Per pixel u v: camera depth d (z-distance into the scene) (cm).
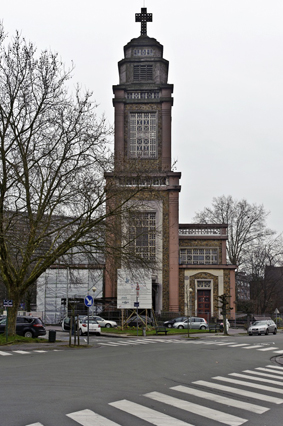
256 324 4228
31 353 1967
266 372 1476
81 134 2495
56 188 2458
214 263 5362
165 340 3061
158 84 5269
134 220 2578
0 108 2338
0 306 5931
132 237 2738
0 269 2547
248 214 6066
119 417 781
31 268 3017
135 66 5412
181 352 2080
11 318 2520
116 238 2552
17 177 2312
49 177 2552
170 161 5125
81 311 5094
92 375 1268
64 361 1620
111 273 2688
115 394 990
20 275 2505
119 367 1470
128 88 5288
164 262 4919
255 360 1844
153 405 890
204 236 5391
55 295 5238
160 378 1251
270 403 950
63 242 2489
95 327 3647
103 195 2480
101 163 2488
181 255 5397
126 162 2684
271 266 6500
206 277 5100
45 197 2417
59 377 1212
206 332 4197
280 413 854
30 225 2386
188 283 5081
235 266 5081
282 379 1320
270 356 2028
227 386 1152
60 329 4338
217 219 6150
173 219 4953
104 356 1838
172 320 4619
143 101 5238
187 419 785
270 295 6856
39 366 1458
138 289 3572
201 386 1139
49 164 2452
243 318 5519
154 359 1745
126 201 2523
